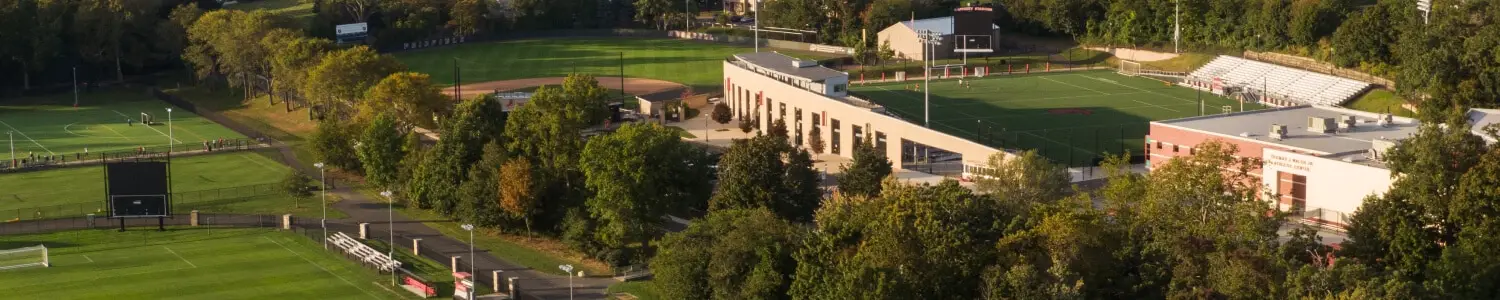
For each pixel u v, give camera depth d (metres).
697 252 193.38
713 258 189.38
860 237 185.50
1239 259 164.12
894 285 169.00
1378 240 176.75
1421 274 173.00
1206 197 175.88
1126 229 178.50
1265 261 165.25
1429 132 182.38
